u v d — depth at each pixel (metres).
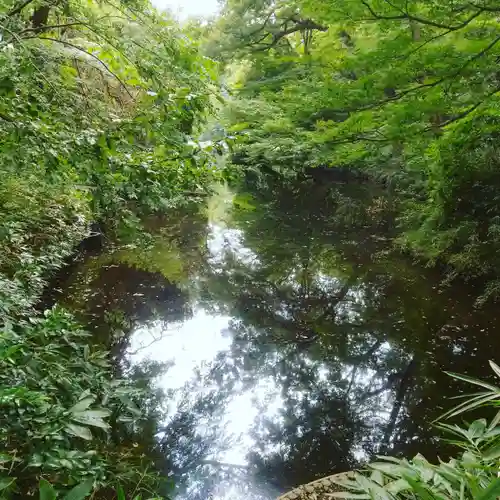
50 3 2.57
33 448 1.95
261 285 8.49
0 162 2.09
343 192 13.35
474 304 6.94
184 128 2.59
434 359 5.72
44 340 2.67
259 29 10.43
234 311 7.34
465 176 7.00
